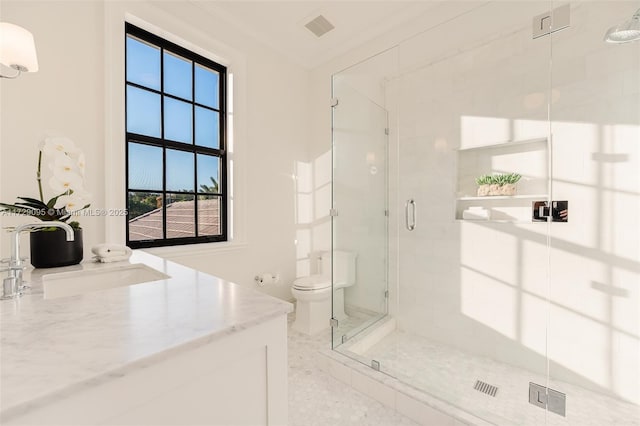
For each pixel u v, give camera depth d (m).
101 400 0.44
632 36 1.42
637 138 1.45
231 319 0.63
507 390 1.50
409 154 2.24
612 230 1.52
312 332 2.26
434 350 1.95
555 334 1.67
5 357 0.46
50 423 0.40
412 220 2.22
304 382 1.65
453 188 2.05
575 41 1.59
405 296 2.24
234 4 2.23
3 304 0.72
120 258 1.35
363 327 2.22
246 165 2.56
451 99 2.05
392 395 1.46
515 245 1.82
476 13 1.95
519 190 1.84
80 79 1.67
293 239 2.96
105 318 0.63
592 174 1.57
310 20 2.42
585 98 1.57
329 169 2.95
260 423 0.68
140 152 2.02
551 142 1.68
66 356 0.47
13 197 1.46
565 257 1.65
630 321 1.48
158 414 0.51
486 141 1.91
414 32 2.32
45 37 1.55
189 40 2.15
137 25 1.95
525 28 1.74
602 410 1.40
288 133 2.92
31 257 1.16
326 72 2.96
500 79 1.84
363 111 2.35
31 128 1.51
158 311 0.68
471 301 1.97
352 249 2.36
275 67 2.80
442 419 1.31
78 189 1.19
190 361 0.55
